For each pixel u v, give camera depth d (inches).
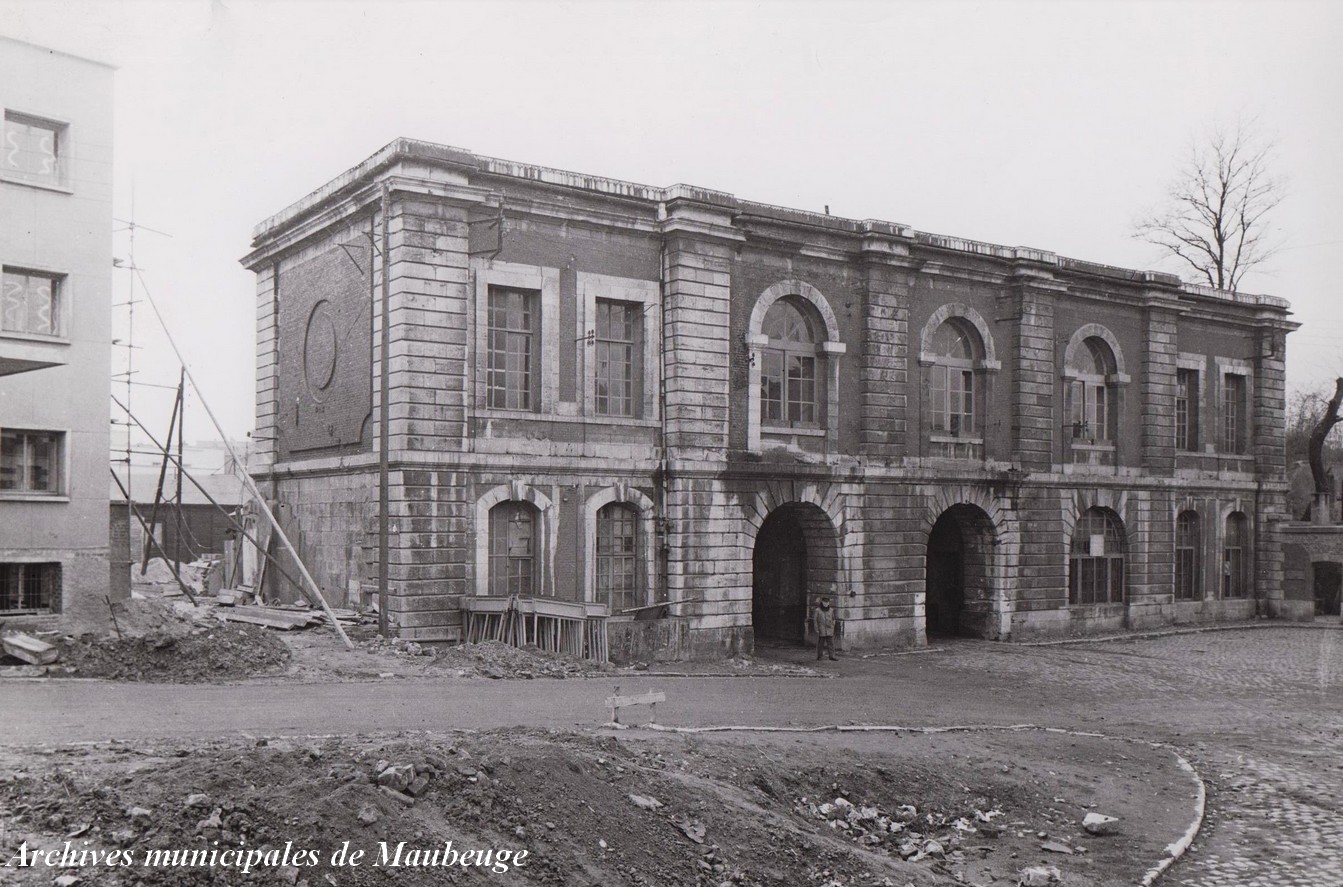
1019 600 1226.6
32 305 733.9
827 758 544.4
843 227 1083.9
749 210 1015.6
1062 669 1029.8
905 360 1138.7
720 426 995.9
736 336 1023.6
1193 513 1470.2
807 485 1054.4
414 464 834.8
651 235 974.4
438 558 845.2
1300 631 1413.6
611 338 971.9
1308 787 614.2
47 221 733.3
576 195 925.2
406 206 839.1
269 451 1081.4
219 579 1185.4
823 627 1019.3
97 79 756.6
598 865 366.0
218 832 317.1
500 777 386.0
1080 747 668.1
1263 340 1539.1
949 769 569.6
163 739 447.5
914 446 1146.7
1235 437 1545.3
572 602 832.9
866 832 478.6
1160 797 574.6
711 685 796.6
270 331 1092.5
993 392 1219.2
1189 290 1413.6
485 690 669.9
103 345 754.2
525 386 920.9
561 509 916.6
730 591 994.1
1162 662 1104.8
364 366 906.7
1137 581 1355.8
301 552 1009.5
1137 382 1374.3
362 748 412.5
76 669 631.2
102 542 744.3
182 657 673.0
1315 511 1565.0
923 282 1161.4
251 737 459.2
